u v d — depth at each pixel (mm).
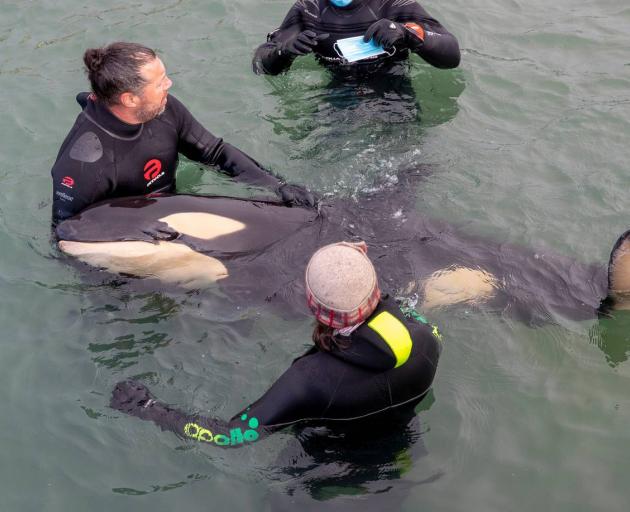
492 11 6836
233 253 4133
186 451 3523
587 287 4086
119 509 3363
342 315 2875
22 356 4031
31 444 3639
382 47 5375
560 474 3400
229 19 6730
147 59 4098
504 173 5066
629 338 3955
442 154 5227
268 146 5340
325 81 5875
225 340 4016
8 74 6207
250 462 3438
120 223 4094
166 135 4543
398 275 4066
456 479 3369
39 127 5691
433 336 3320
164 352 3984
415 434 3484
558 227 4621
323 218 4398
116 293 4266
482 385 3758
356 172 5047
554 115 5621
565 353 3885
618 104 5676
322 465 3381
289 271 4129
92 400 3795
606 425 3584
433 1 6945
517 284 4113
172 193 4508
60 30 6684
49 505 3404
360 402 3188
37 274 4449
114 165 4336
